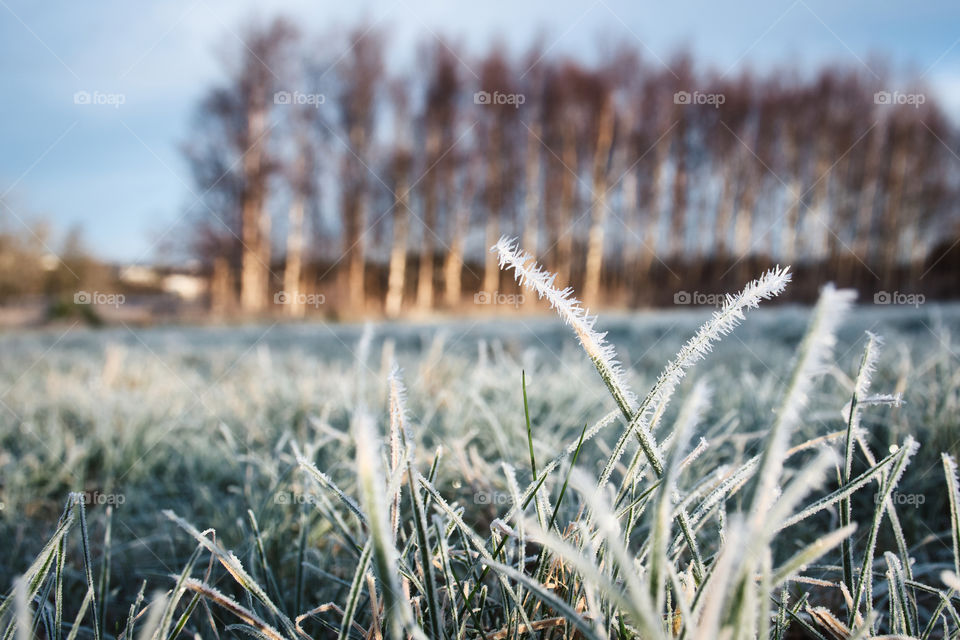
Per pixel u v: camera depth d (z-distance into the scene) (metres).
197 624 1.41
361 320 18.39
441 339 3.83
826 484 1.93
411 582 1.06
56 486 2.62
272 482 2.01
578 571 0.97
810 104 26.98
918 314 8.94
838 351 4.27
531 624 0.92
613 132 25.53
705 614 0.59
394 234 23.73
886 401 0.96
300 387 3.66
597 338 0.85
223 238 21.86
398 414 0.91
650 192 26.97
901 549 1.05
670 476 0.64
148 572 1.62
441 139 24.02
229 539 1.81
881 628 1.23
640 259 27.05
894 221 27.48
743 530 0.54
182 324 18.03
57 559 1.00
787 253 27.89
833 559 1.54
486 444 2.45
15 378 6.18
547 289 0.84
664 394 0.90
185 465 2.79
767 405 2.63
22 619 0.62
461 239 24.48
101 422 3.30
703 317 10.82
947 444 2.05
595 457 2.30
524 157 25.36
